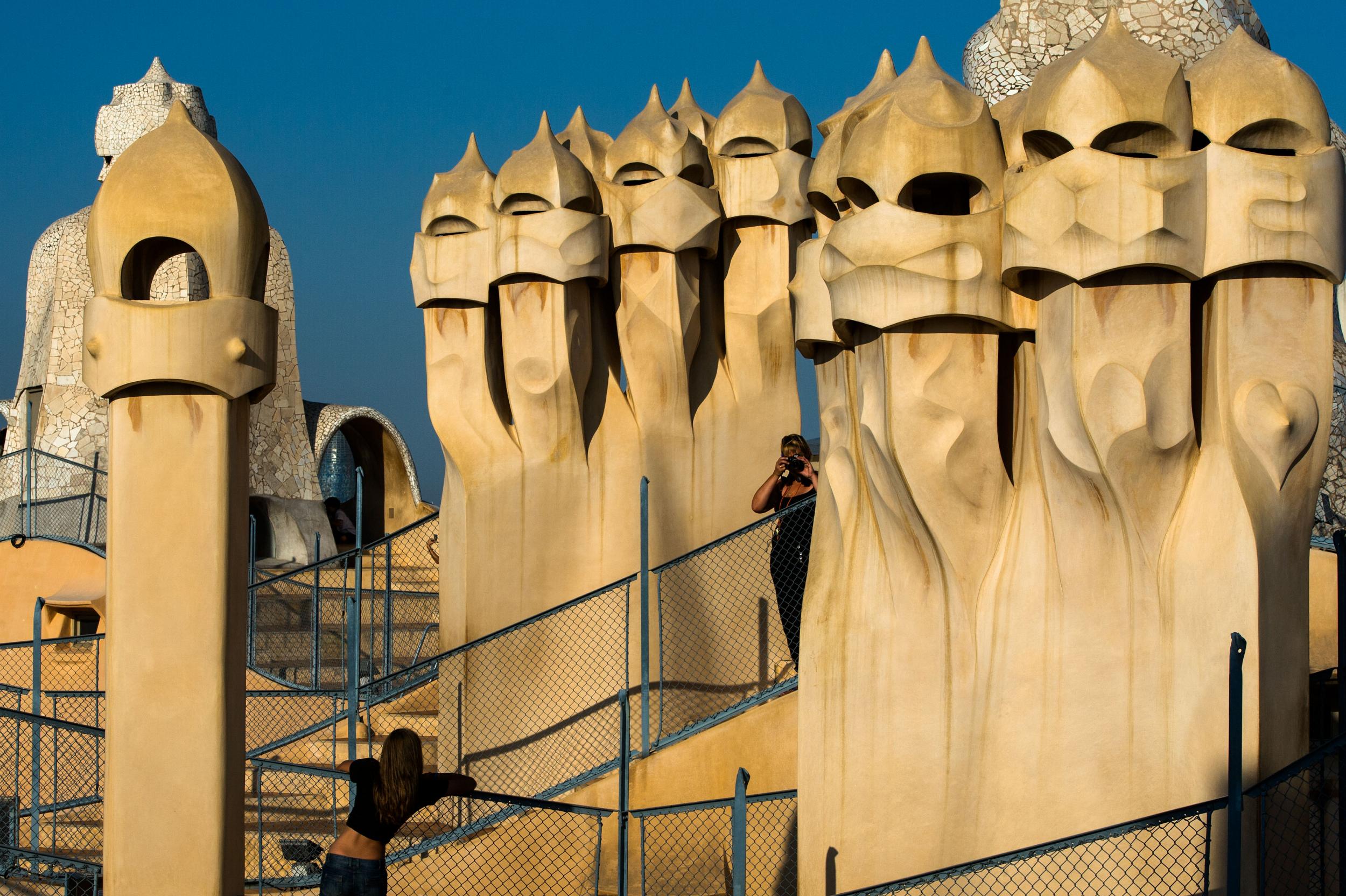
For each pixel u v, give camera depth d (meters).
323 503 23.31
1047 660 7.75
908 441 7.93
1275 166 7.10
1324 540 10.18
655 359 12.02
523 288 11.75
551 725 11.79
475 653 11.93
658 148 11.93
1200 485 7.37
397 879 10.41
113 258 8.30
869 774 8.28
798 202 12.20
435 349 12.09
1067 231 7.14
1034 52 13.21
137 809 8.24
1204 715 7.24
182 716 8.25
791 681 10.26
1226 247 7.15
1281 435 7.14
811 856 8.62
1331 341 7.29
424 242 11.98
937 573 8.12
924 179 8.02
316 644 14.88
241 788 8.49
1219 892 7.14
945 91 7.80
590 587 11.99
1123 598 7.53
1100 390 7.24
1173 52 12.71
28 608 18.23
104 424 20.92
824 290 8.81
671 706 11.70
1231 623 7.18
